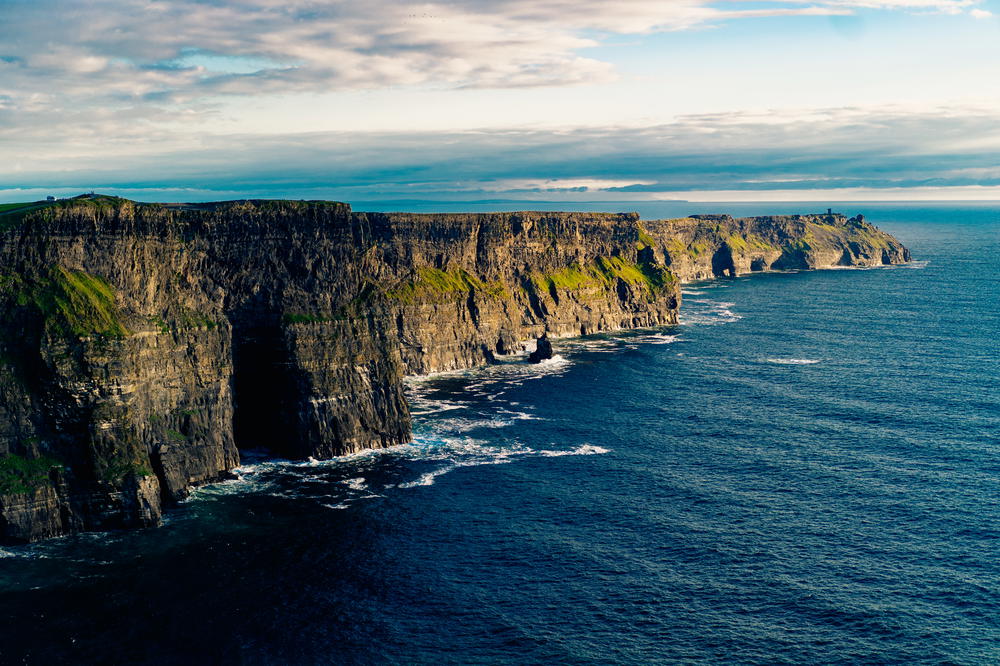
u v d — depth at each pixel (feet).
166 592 325.83
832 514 401.90
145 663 281.54
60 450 376.68
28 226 386.52
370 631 303.48
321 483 442.50
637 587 335.26
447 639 299.38
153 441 410.31
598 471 460.96
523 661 287.07
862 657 289.94
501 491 432.66
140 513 379.76
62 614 308.19
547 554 362.74
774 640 299.38
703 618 313.53
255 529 383.86
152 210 433.07
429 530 386.11
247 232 479.41
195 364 445.78
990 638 299.99
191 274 461.37
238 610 314.76
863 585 336.49
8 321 377.71
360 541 373.61
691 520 396.37
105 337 381.81
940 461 469.16
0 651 284.82
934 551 363.76
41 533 366.43
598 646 295.69
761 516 400.06
